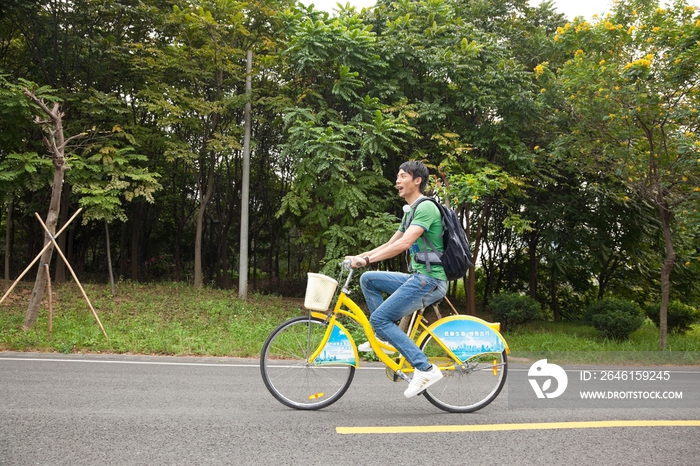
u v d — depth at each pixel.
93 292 12.84
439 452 3.29
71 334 8.34
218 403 4.48
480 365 4.39
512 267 19.22
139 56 13.90
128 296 12.85
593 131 11.02
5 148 12.30
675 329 14.03
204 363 6.89
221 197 20.59
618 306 12.82
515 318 12.74
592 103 10.29
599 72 10.00
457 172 12.25
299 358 4.30
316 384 4.35
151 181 12.52
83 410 4.13
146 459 3.05
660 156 10.56
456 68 12.18
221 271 23.30
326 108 12.88
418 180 4.16
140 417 3.96
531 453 3.32
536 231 15.71
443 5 13.71
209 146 13.48
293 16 12.90
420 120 13.02
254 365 6.87
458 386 4.36
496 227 18.55
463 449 3.37
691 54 9.30
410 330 4.40
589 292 18.72
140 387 5.10
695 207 10.38
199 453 3.17
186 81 14.72
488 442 3.52
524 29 15.09
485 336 4.38
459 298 20.77
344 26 12.62
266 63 13.95
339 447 3.34
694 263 15.82
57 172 8.43
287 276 21.86
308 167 11.73
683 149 9.59
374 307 4.21
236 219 20.69
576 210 14.37
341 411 4.28
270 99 13.57
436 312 4.45
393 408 4.44
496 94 12.44
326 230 13.05
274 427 3.75
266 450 3.25
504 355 4.43
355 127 12.51
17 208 16.89
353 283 11.62
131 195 12.41
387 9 14.44
